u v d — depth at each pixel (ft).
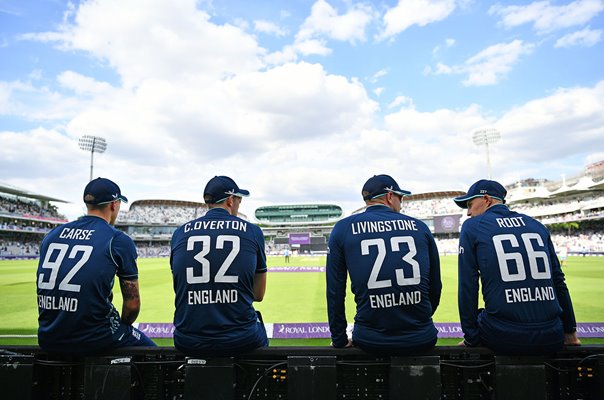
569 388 6.29
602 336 15.06
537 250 6.22
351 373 6.36
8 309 23.30
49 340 6.13
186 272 6.11
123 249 6.61
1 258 105.81
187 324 6.02
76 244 6.41
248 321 6.23
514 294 6.04
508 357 6.03
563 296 6.54
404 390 5.89
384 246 6.16
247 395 6.36
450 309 22.06
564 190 139.23
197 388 5.98
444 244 128.26
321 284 37.73
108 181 7.13
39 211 153.99
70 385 6.47
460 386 6.29
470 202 7.35
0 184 135.03
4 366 6.23
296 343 15.02
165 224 199.62
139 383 6.38
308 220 225.35
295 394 5.97
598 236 112.88
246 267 6.30
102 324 6.27
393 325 5.94
